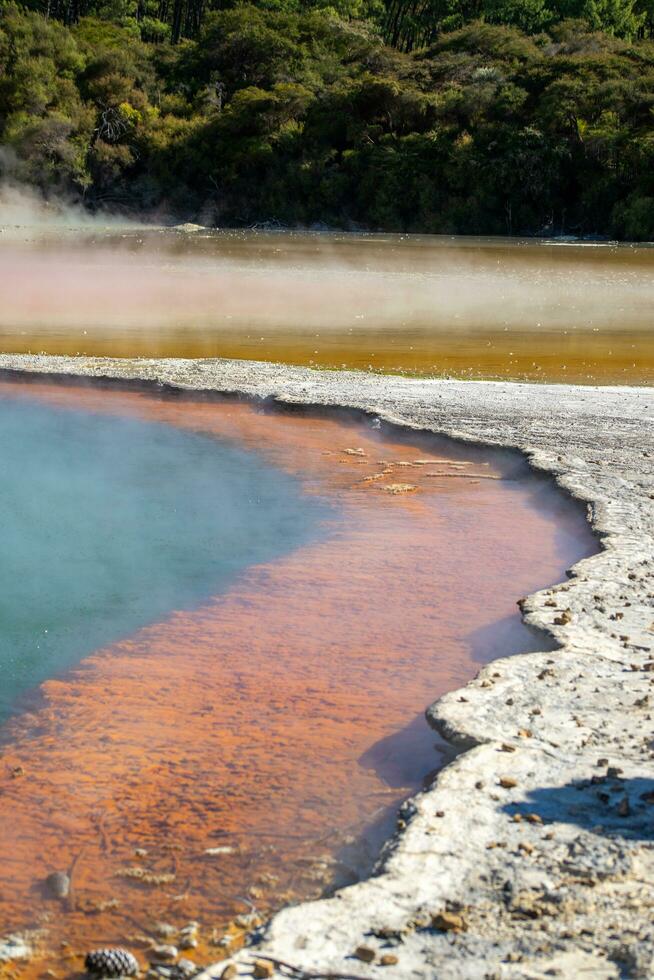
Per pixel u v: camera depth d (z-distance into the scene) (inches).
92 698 218.2
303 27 3567.9
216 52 3437.5
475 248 2030.0
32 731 203.5
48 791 178.9
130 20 4028.1
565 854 143.0
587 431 457.7
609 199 2659.9
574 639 226.4
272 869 152.7
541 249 2016.5
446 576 291.7
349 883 147.8
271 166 3034.0
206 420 514.6
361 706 210.1
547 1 4003.4
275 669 230.7
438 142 2849.4
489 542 323.3
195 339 770.2
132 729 203.2
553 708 191.6
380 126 3006.9
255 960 122.6
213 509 366.0
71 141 3097.9
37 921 142.1
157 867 154.3
